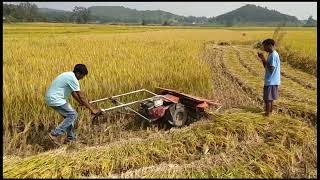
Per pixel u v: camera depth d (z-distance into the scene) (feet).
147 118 26.35
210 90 34.71
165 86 31.86
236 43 136.05
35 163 18.80
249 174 18.65
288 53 69.56
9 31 166.20
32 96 24.16
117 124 26.63
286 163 20.34
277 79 27.12
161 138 22.82
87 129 25.61
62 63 37.86
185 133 23.54
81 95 22.66
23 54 49.29
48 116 24.61
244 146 22.11
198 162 20.03
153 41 87.30
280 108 31.14
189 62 39.73
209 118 27.43
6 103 23.22
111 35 143.43
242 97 36.52
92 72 31.01
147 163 19.97
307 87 42.16
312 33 187.42
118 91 28.50
